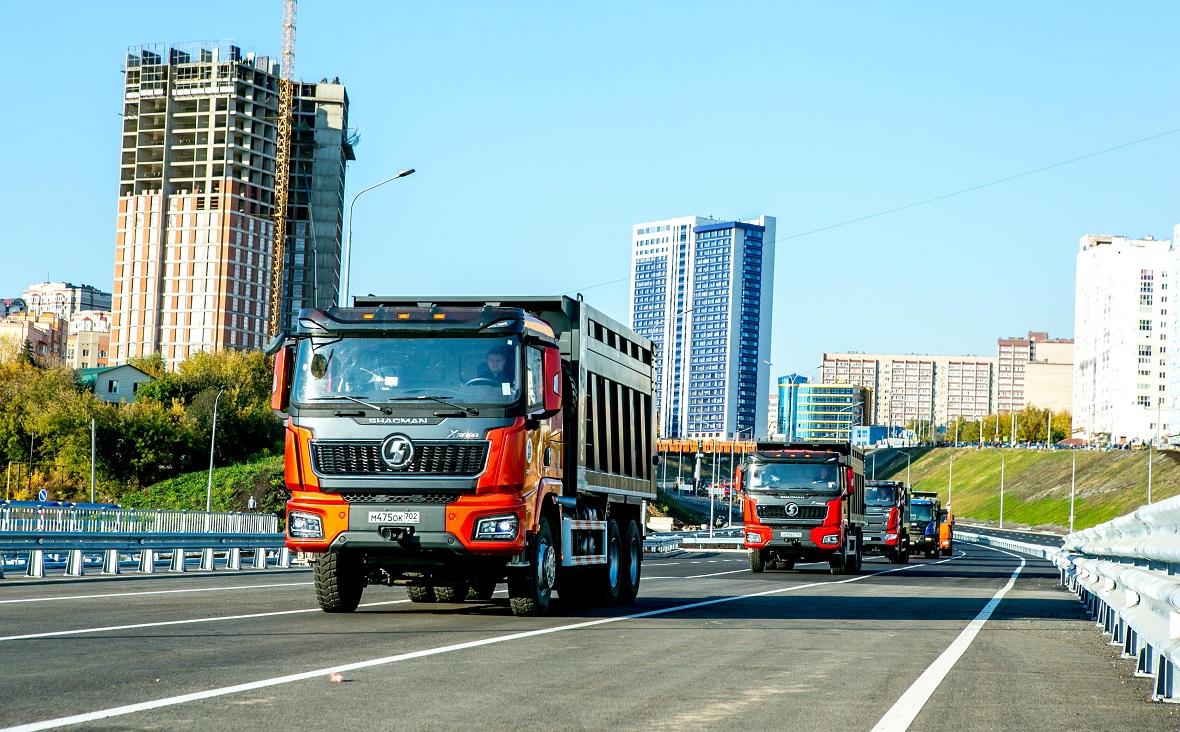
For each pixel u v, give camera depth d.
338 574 14.37
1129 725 7.48
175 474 109.69
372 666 9.11
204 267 199.38
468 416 13.38
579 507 16.03
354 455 13.42
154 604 15.50
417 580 14.74
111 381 134.50
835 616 16.02
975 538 98.81
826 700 8.07
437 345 13.74
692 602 18.33
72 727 6.29
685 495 167.00
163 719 6.62
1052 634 14.30
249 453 114.56
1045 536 131.88
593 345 16.55
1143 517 10.82
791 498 31.83
